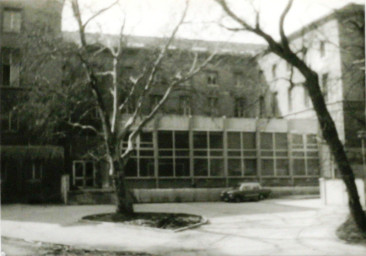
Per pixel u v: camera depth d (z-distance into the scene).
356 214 16.73
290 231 18.81
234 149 41.75
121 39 23.05
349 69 18.06
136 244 16.44
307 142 41.91
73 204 32.38
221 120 41.22
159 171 40.72
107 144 22.78
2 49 32.62
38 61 22.75
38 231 19.22
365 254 13.96
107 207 29.97
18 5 33.16
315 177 41.75
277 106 43.69
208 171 40.81
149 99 39.66
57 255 14.22
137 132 23.50
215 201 36.19
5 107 32.25
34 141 33.62
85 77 26.03
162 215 23.00
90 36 27.19
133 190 34.31
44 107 25.86
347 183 16.88
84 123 35.81
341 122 31.89
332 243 15.89
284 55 16.86
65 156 35.94
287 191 40.06
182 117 40.16
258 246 15.77
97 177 37.53
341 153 16.91
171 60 25.05
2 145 32.91
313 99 16.94
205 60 26.38
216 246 15.98
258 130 41.66
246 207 29.77
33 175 34.44
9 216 24.42
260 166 41.66
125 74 27.58
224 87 41.94
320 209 26.75
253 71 22.55
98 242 16.81
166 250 15.34
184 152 41.00
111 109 34.91
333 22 18.75
